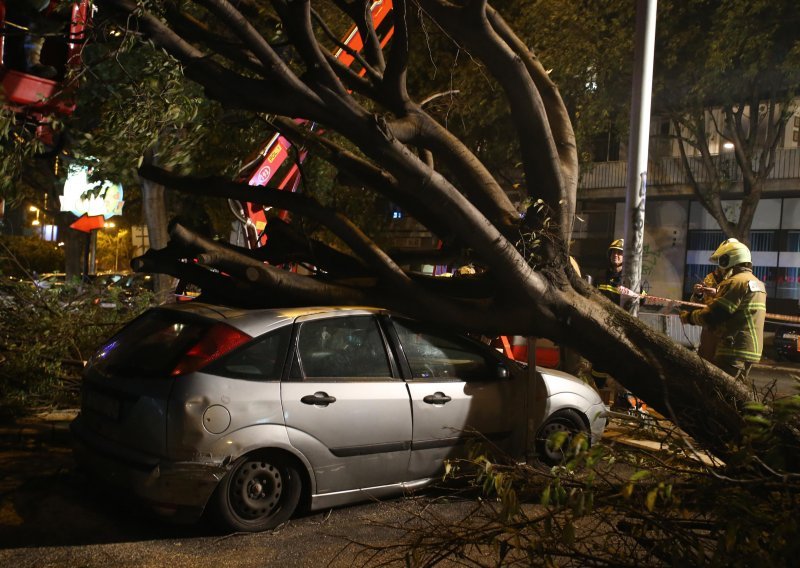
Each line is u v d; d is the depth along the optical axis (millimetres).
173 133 5801
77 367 8383
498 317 5863
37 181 14125
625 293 8789
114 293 9578
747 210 23266
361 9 6246
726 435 5047
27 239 30297
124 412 4832
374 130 5203
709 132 24797
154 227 13445
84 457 5102
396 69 5875
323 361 5211
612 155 28875
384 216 19609
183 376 4715
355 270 6316
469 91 17438
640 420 3930
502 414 5930
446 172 17219
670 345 5699
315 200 5773
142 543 4609
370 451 5262
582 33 20266
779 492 3086
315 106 5258
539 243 5750
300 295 5727
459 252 6445
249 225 10219
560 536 3289
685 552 3113
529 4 19969
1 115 4898
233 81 5363
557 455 6266
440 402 5594
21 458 6184
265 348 4980
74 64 5230
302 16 4965
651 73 8992
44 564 4238
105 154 5293
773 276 26406
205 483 4602
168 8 5691
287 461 4965
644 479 3418
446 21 5543
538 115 5723
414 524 5051
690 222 28016
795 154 24547
